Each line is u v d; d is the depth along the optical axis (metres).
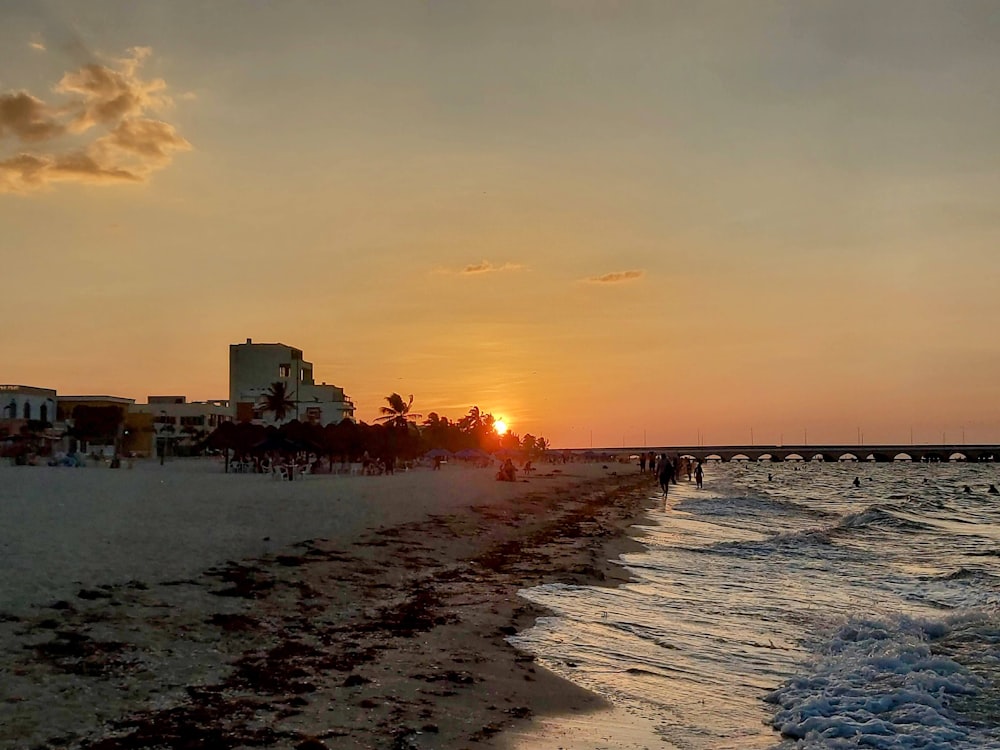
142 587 13.69
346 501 34.12
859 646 13.52
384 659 11.20
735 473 165.50
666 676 11.55
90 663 9.67
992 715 10.11
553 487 67.25
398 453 82.00
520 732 8.78
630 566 23.09
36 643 10.16
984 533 37.12
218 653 10.69
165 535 19.67
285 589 15.16
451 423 151.88
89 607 12.02
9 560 14.75
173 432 122.38
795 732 9.25
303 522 25.22
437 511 34.31
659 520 41.75
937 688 11.17
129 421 114.69
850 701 10.34
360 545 21.95
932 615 16.62
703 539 32.09
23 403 103.12
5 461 74.56
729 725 9.52
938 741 8.98
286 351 132.25
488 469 110.50
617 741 8.73
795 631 14.97
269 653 10.96
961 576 22.06
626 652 12.82
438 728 8.62
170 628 11.55
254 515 25.88
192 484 42.44
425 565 20.41
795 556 26.70
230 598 13.82
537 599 16.89
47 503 26.31
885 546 30.48
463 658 11.64
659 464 59.19
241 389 130.12
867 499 67.12
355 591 15.95
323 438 69.94
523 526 33.50
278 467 58.97
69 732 7.65
